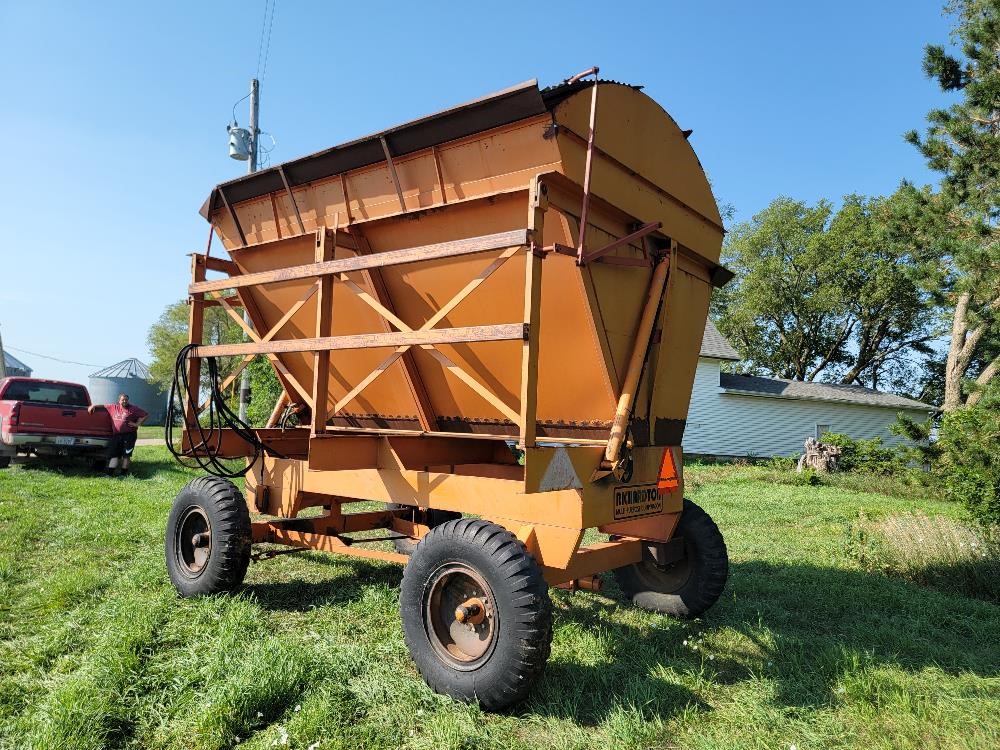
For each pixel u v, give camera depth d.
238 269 5.61
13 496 8.88
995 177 12.35
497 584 3.03
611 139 3.80
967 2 17.41
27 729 2.72
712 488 14.36
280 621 4.30
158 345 39.50
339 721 2.91
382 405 5.16
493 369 4.22
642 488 4.04
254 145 15.85
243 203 5.29
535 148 3.48
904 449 16.39
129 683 3.16
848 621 4.77
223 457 5.36
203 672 3.26
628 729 2.85
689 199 4.62
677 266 4.51
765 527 8.95
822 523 9.31
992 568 5.86
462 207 3.90
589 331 3.73
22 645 3.65
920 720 3.13
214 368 5.23
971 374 26.80
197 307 5.30
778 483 16.19
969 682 3.59
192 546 4.90
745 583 5.63
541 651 2.96
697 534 4.60
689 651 4.02
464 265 4.02
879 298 34.50
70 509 8.07
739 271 41.44
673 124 4.43
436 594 3.34
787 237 37.94
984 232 11.84
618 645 3.99
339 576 5.50
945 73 13.73
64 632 3.77
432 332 3.43
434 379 4.62
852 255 35.16
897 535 6.92
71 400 13.90
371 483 4.39
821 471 18.08
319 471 4.36
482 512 3.79
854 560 6.79
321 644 3.66
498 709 3.06
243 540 4.63
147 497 9.45
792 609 5.04
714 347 25.22
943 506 12.01
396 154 4.11
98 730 2.70
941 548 6.36
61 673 3.31
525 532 3.60
